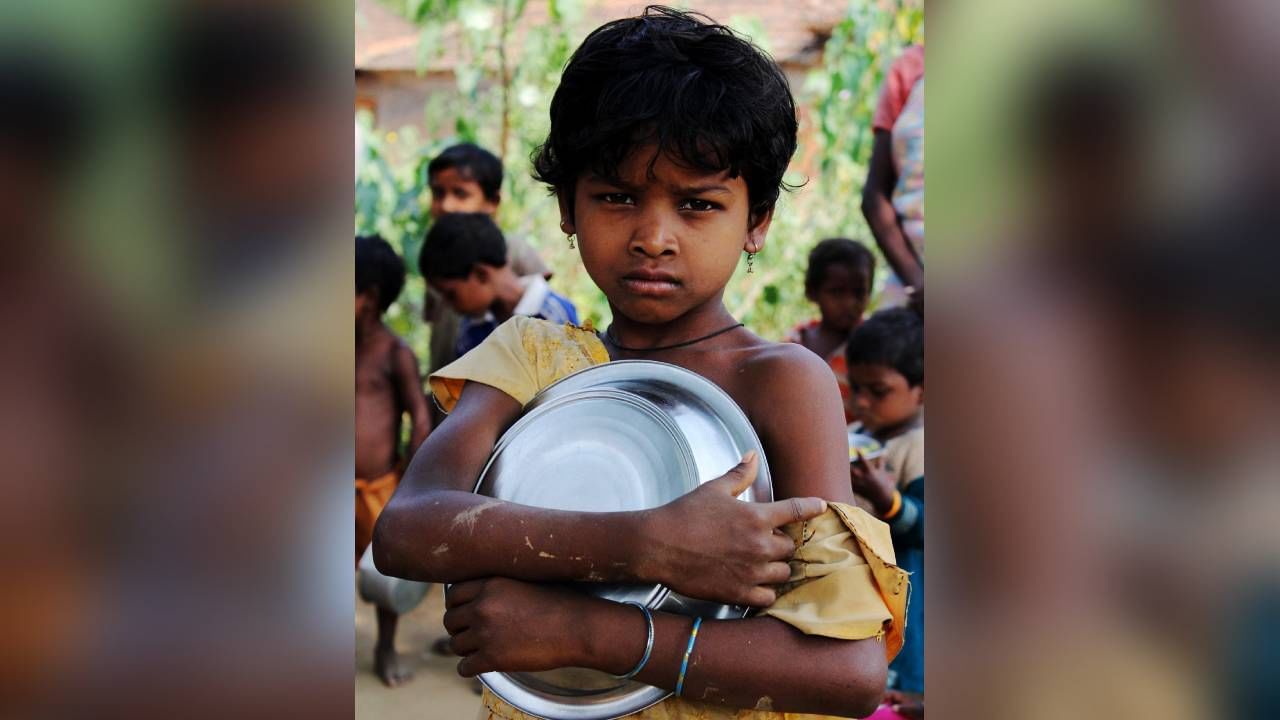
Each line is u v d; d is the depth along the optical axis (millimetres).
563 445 1606
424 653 4578
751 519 1456
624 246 1566
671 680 1466
